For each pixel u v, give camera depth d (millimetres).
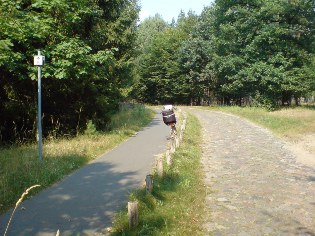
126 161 11812
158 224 6590
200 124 27062
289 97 45156
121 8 23594
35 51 12969
